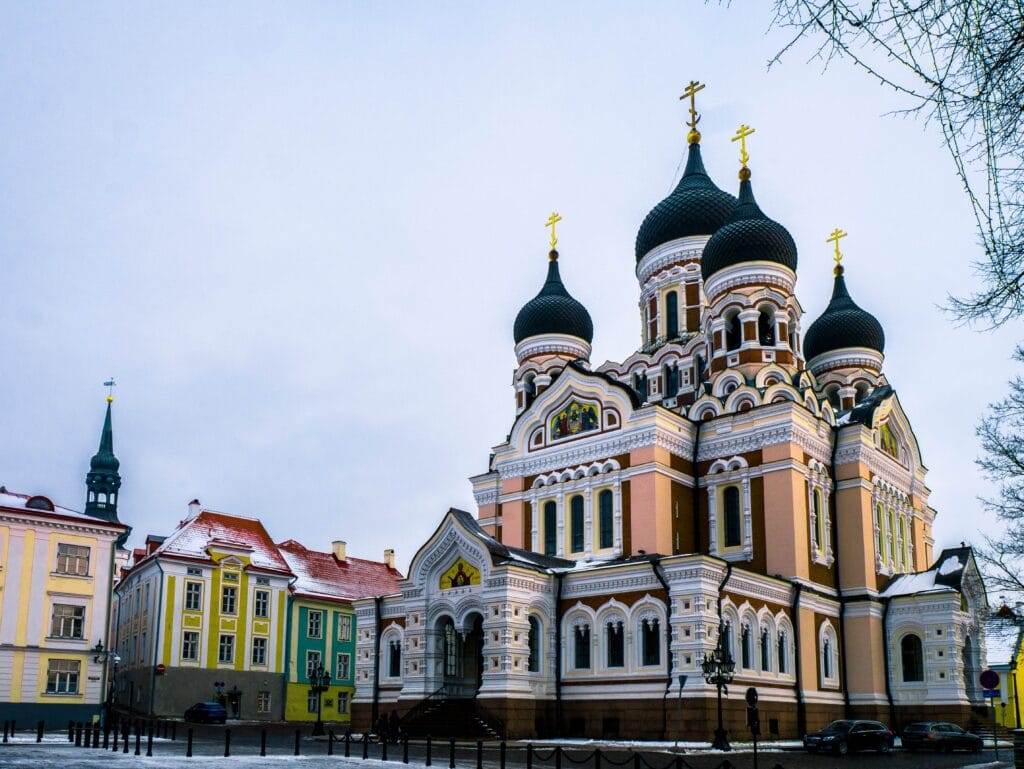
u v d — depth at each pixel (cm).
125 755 3422
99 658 5775
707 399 5866
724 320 6109
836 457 5797
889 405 6256
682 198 7006
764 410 5444
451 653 5022
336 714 7900
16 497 5956
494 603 4606
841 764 3462
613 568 4706
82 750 3625
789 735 4778
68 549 5828
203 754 3562
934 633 5406
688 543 5472
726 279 6147
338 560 8931
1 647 5475
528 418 6078
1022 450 3309
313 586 8262
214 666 7144
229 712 7169
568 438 5797
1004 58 829
